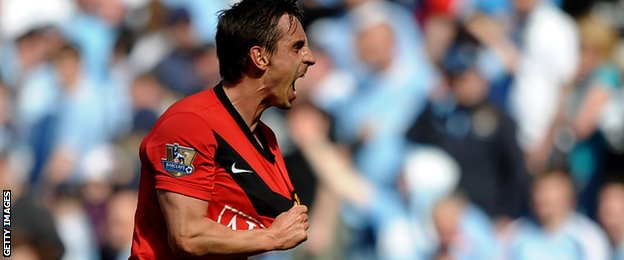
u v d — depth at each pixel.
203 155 12.30
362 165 29.67
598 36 31.69
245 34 12.59
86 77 30.27
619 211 29.86
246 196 12.60
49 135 29.88
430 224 29.47
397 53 30.38
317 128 29.62
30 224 27.16
